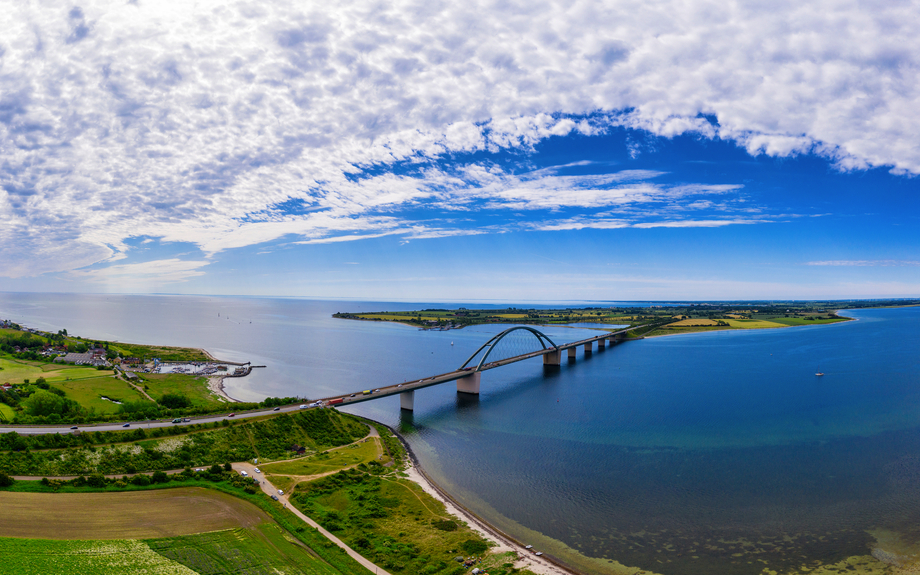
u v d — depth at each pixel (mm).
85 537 71375
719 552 82125
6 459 92375
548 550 82125
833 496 103250
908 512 95812
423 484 107000
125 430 111500
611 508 98000
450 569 73438
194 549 70750
